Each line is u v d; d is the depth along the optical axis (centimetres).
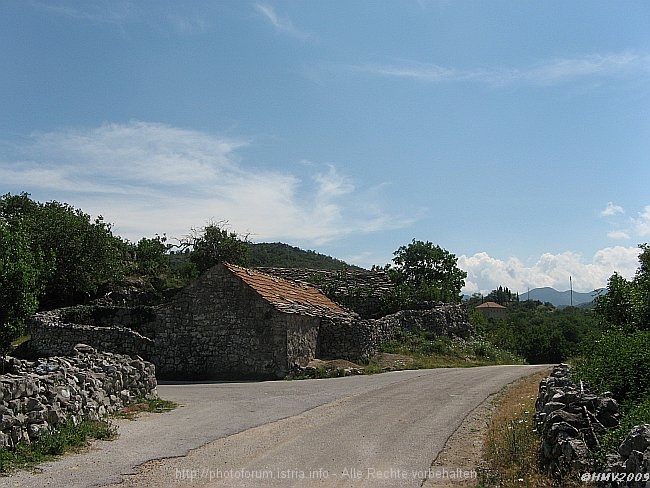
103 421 1205
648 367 1079
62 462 922
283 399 1603
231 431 1166
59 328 2559
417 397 1600
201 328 2431
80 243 3366
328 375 2292
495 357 3278
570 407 916
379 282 3938
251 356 2338
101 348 2503
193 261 4094
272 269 4112
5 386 972
